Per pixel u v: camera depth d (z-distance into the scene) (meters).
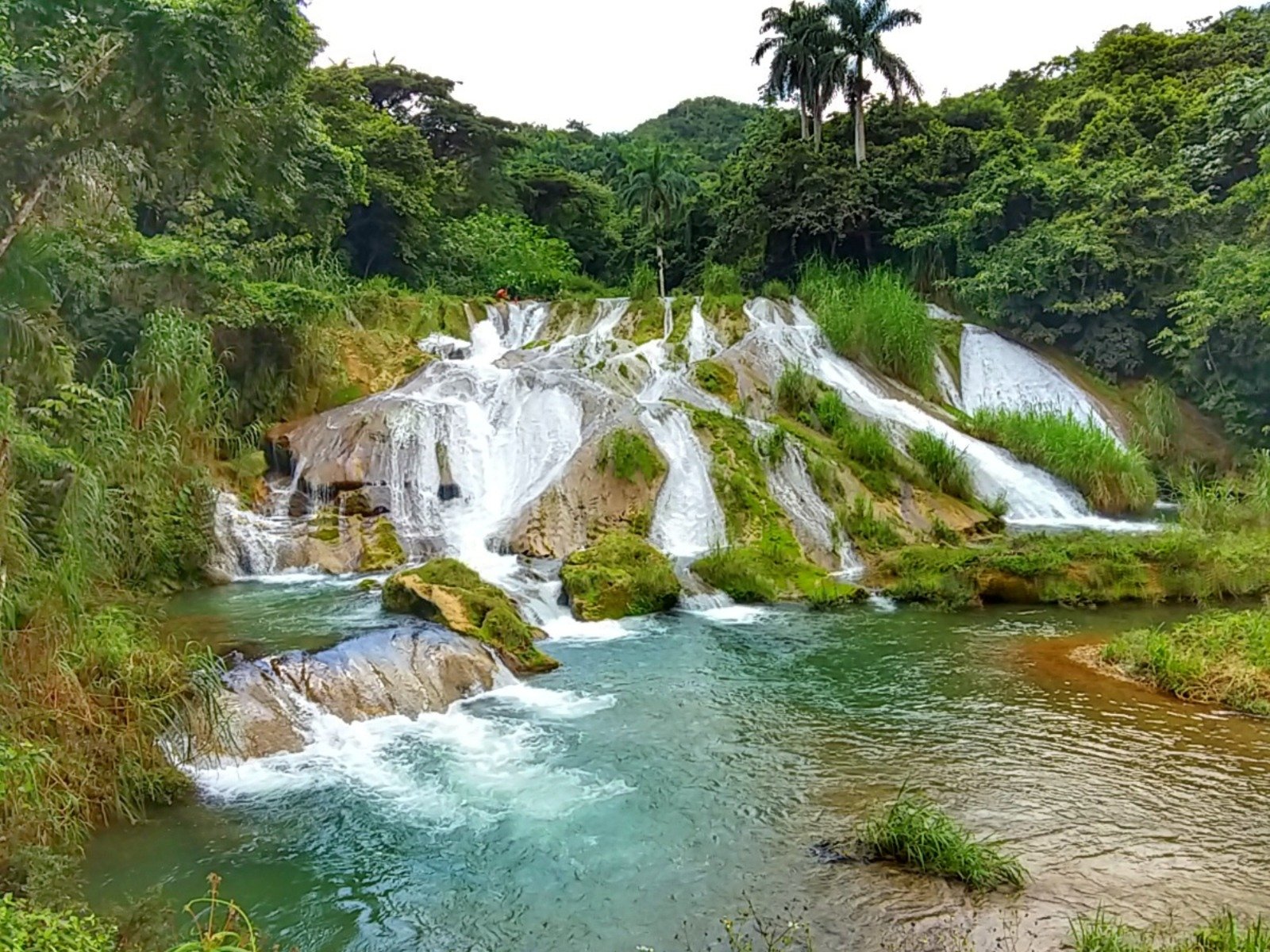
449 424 21.06
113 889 6.83
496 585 15.28
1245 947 5.71
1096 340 30.72
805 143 43.72
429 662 11.26
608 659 12.81
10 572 7.51
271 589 16.00
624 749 9.62
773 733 10.04
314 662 10.55
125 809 7.86
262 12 10.09
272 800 8.41
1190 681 11.28
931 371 28.62
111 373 14.67
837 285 33.06
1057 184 33.53
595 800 8.43
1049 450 23.94
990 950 6.02
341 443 20.02
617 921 6.52
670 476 19.45
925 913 6.49
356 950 6.21
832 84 46.69
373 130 39.31
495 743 9.80
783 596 16.23
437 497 19.91
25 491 8.14
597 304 32.69
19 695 7.31
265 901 6.78
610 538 16.84
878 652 13.09
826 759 9.32
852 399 24.95
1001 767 9.06
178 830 7.80
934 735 9.95
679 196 53.22
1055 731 10.04
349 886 6.99
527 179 56.69
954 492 21.44
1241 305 25.53
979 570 16.30
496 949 6.23
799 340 28.48
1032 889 6.80
